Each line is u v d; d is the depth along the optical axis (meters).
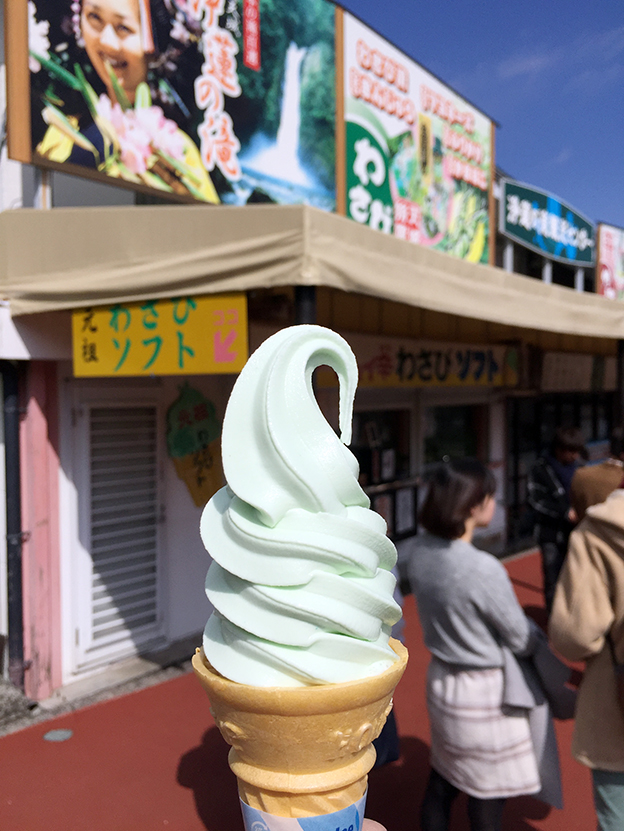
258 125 5.70
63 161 4.24
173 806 3.25
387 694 1.54
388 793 3.30
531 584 7.32
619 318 6.09
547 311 5.05
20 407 4.38
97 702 4.39
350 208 6.69
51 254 3.80
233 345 3.23
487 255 8.84
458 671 2.35
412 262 3.67
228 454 1.58
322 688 1.38
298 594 1.45
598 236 10.45
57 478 4.54
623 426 7.30
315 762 1.49
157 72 4.88
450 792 2.51
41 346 4.25
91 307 3.73
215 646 1.56
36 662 4.40
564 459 5.42
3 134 4.56
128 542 5.06
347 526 1.53
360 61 6.74
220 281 3.21
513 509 9.55
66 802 3.29
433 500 2.45
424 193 7.72
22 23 3.99
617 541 2.00
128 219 3.48
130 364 3.59
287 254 2.99
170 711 4.27
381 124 7.05
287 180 6.01
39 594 4.40
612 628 2.05
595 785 2.17
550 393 10.48
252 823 1.61
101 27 4.47
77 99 4.32
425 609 2.43
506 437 9.38
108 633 4.94
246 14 5.56
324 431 1.63
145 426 5.19
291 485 1.53
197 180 5.21
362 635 1.49
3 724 4.07
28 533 4.40
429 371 6.20
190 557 5.59
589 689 2.15
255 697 1.38
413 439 7.69
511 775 2.25
